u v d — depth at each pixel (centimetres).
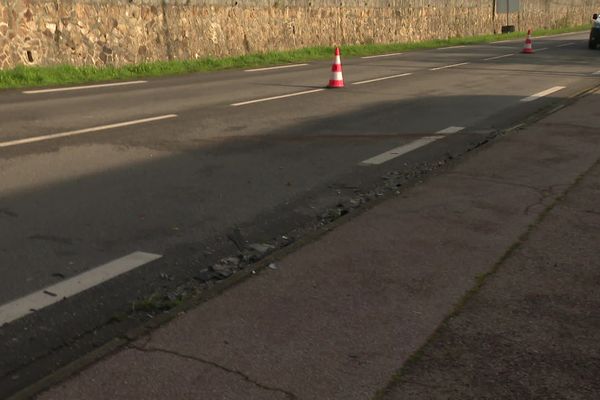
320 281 380
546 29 5181
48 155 729
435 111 1071
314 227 514
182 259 444
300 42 2553
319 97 1236
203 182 630
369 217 495
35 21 1580
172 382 277
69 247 459
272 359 296
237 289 368
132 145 787
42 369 307
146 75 1706
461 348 305
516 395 269
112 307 372
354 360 295
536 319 333
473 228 470
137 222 514
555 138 779
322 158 738
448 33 3753
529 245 436
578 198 539
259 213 544
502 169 636
